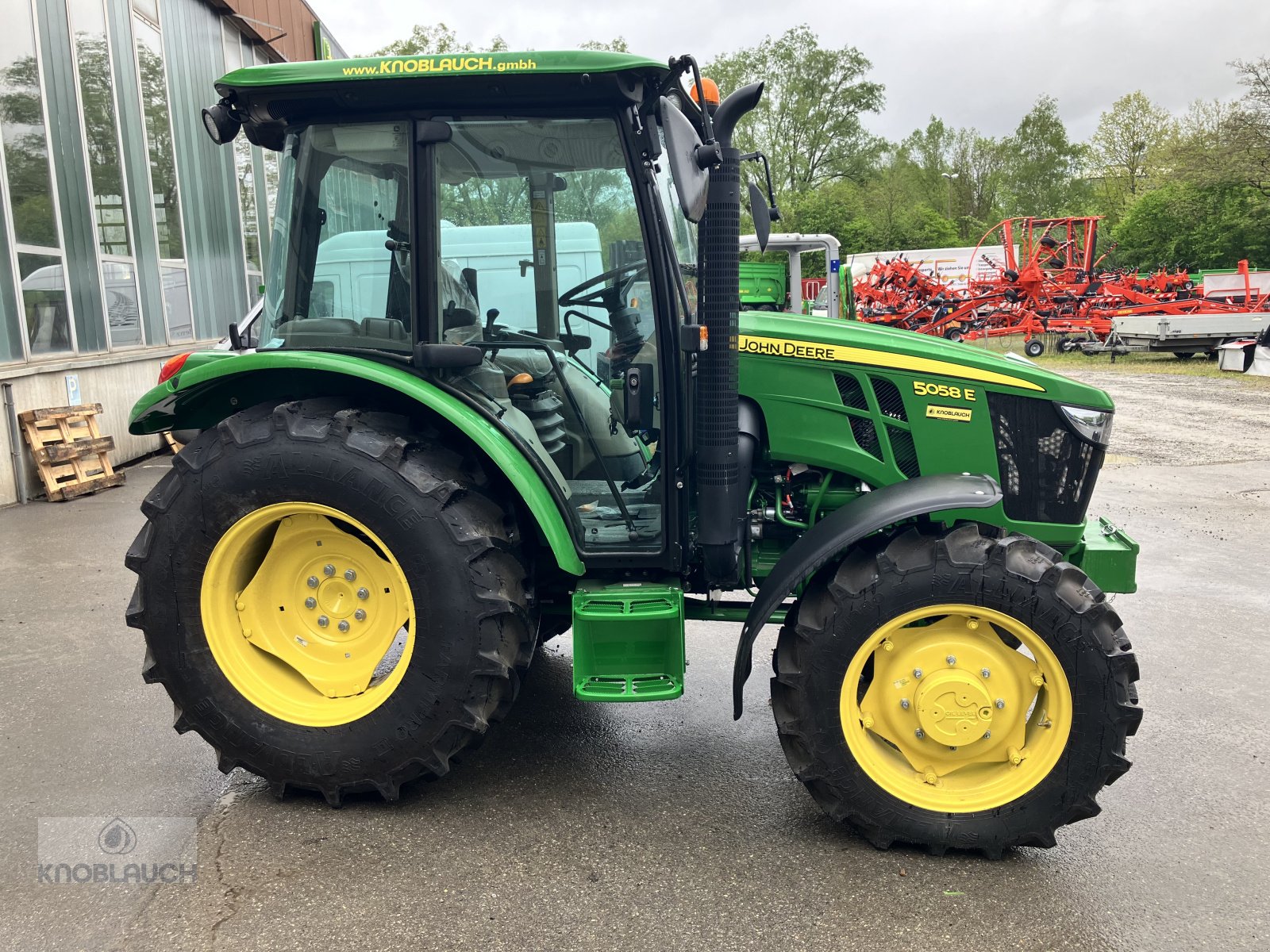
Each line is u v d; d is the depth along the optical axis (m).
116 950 2.23
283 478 2.75
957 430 3.06
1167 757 3.36
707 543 2.86
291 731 2.84
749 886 2.51
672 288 2.86
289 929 2.31
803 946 2.26
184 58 11.66
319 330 2.92
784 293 12.73
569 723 3.61
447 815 2.88
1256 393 14.60
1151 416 12.29
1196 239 35.81
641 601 2.84
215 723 2.86
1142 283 21.84
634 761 3.29
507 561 2.80
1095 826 2.88
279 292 2.94
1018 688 2.67
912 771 2.75
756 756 3.33
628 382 2.89
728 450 2.83
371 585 2.91
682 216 3.23
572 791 3.05
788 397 3.12
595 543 2.99
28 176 7.96
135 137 10.15
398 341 2.89
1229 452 9.84
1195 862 2.67
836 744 2.66
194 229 11.77
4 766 3.18
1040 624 2.56
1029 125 55.66
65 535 6.43
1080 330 21.58
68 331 8.53
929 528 2.80
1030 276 22.06
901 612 2.61
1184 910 2.43
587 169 2.81
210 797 2.97
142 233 10.23
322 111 2.78
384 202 2.83
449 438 2.97
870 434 3.11
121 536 6.38
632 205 2.81
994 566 2.58
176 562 2.83
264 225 14.54
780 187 44.47
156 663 2.88
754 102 2.66
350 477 2.71
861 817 2.69
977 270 27.17
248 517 2.79
